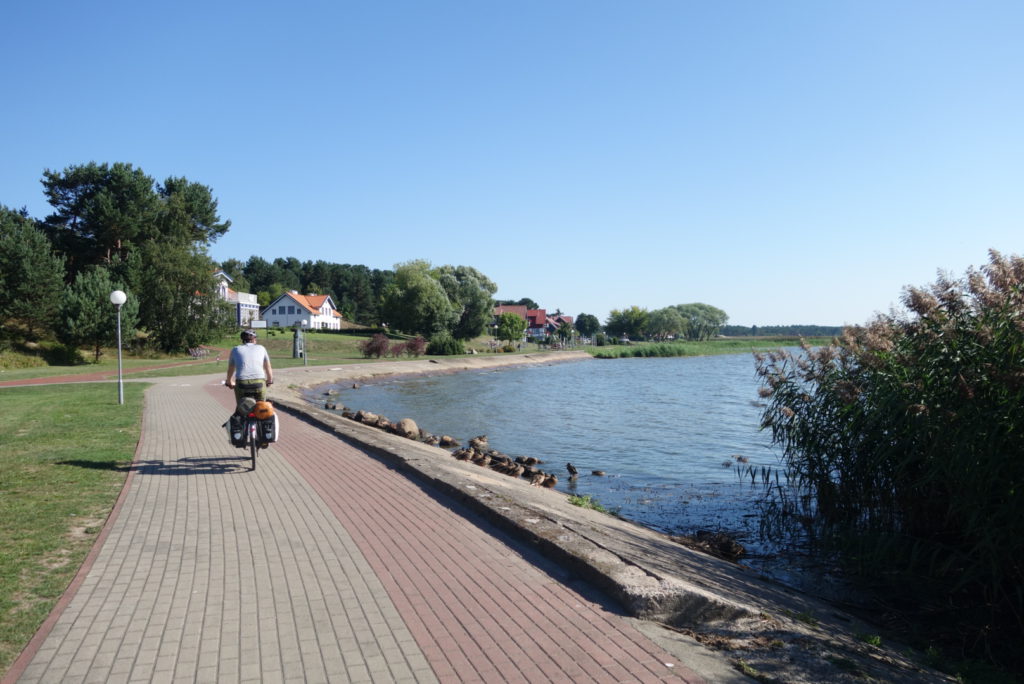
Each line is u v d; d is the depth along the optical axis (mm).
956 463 6488
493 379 43812
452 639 3943
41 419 13805
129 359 47094
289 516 6684
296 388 30719
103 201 51000
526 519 6234
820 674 3879
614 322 156250
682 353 97250
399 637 3957
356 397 29734
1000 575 6207
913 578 7238
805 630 4801
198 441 11445
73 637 3871
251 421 9023
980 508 6336
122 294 17672
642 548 6625
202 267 52281
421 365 50250
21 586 4625
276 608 4371
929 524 7980
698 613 4523
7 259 39781
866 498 8617
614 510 10625
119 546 5605
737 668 3771
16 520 6234
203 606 4379
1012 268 6844
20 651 3674
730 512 10625
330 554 5512
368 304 158000
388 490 7906
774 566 8016
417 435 16844
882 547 7504
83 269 52406
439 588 4785
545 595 4699
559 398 30297
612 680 3469
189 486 7941
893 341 8344
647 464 14922
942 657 5293
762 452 16484
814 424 9422
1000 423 6203
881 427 7898
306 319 103125
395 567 5215
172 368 36312
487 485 8461
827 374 9555
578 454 16156
